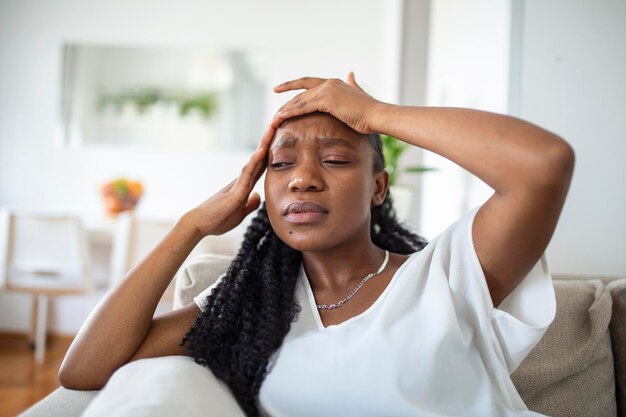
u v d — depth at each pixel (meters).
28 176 4.38
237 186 0.99
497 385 0.84
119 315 0.91
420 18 3.22
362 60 4.37
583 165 1.79
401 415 0.79
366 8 4.37
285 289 0.94
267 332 0.89
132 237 3.32
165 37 4.41
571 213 1.79
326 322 0.90
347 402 0.81
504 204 0.80
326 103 0.90
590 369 1.07
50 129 4.39
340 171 0.88
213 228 0.99
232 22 4.42
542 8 1.84
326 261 0.94
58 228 3.37
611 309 1.11
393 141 2.29
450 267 0.87
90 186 4.40
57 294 3.45
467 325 0.86
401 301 0.86
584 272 1.77
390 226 1.14
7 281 3.43
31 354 3.71
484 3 2.16
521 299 0.87
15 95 4.38
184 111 4.42
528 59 1.84
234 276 0.98
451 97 2.67
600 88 1.80
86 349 0.90
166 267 0.95
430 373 0.80
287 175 0.89
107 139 4.41
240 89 4.42
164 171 4.42
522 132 0.78
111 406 0.70
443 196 2.76
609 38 1.80
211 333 0.91
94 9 4.39
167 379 0.78
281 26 4.40
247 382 0.88
